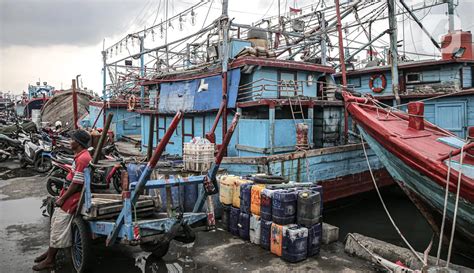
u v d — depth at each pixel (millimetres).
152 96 17375
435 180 6777
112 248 6754
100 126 23203
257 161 9273
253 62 11477
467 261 7559
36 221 8492
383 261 5836
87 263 5543
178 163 9930
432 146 7645
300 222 6422
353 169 11430
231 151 12008
